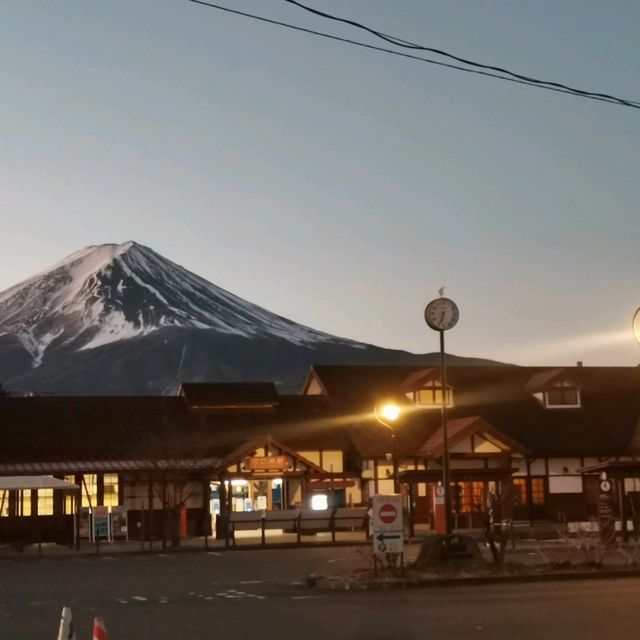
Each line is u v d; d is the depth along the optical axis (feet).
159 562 113.50
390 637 53.62
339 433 178.50
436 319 105.09
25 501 158.71
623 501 131.95
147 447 165.27
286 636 55.06
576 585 79.20
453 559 87.45
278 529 146.82
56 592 82.48
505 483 149.28
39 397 175.11
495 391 191.93
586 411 189.57
